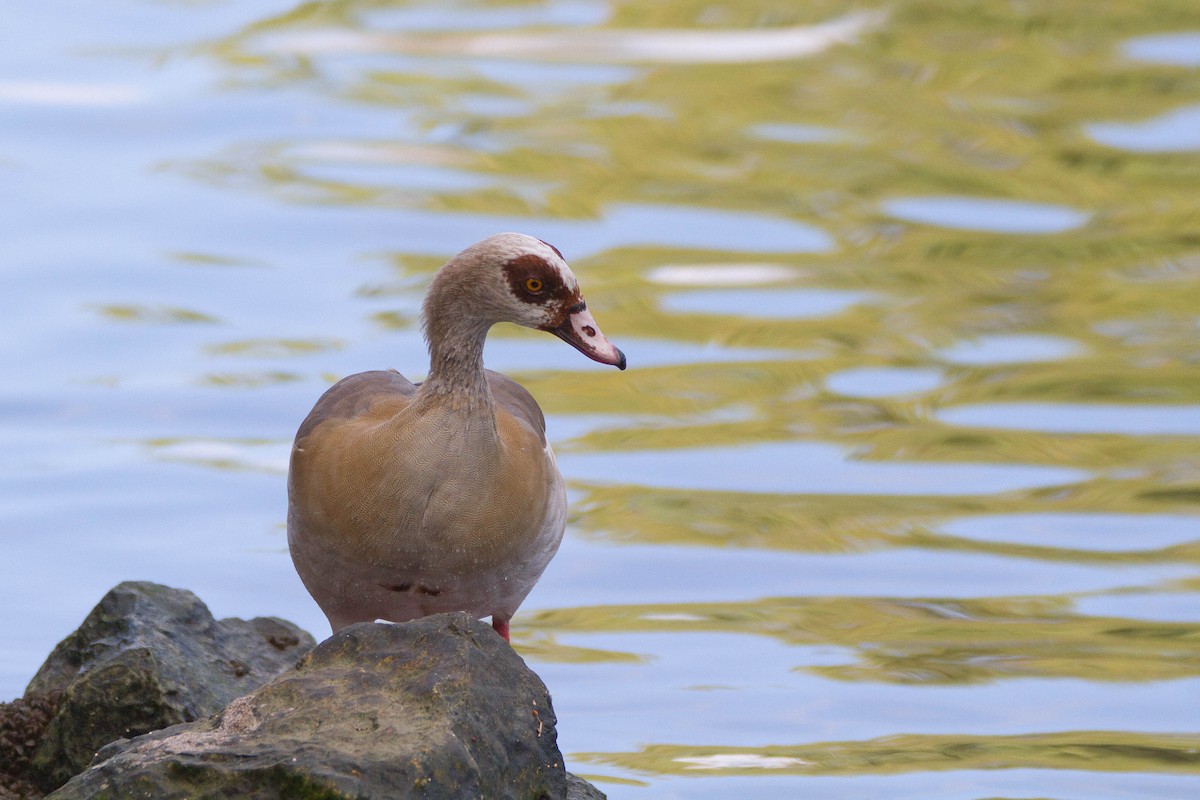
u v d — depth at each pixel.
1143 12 31.25
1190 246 22.25
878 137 26.11
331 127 25.89
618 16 31.25
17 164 23.69
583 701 11.51
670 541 14.30
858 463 16.05
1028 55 29.39
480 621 7.94
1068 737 11.05
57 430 16.16
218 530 14.16
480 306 8.91
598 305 19.98
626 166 24.80
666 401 17.44
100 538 13.92
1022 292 20.88
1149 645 12.49
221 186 23.28
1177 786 10.34
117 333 18.50
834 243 22.28
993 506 15.09
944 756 10.72
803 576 13.69
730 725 11.16
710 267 21.34
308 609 12.83
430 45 29.88
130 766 7.21
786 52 29.61
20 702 8.99
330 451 8.88
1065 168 25.02
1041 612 13.07
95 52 28.61
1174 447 16.45
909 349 19.00
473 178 24.06
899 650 12.38
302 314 19.25
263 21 30.56
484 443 8.82
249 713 7.52
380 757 7.07
